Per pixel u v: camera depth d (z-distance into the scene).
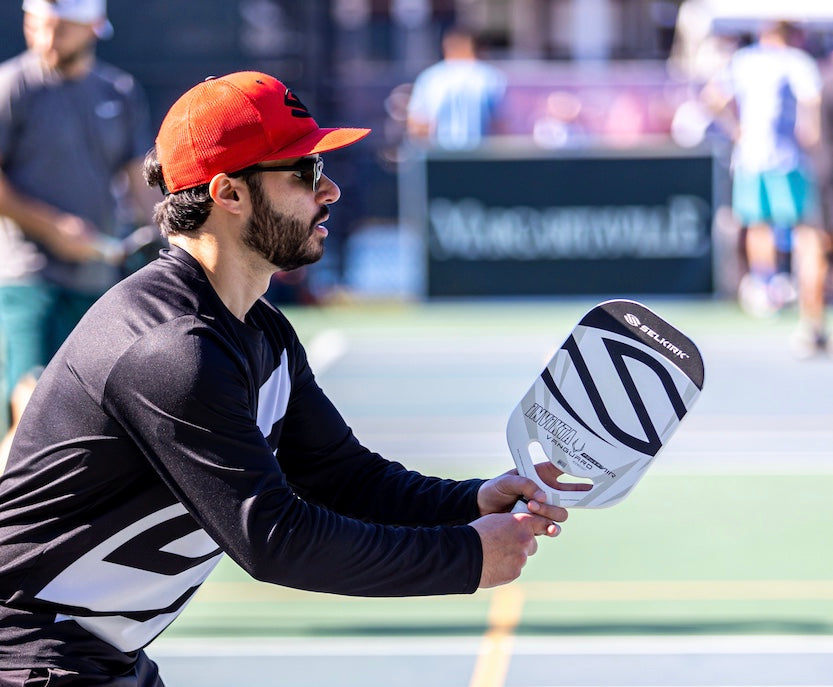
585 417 8.23
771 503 20.33
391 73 46.06
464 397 28.67
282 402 8.87
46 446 7.93
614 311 8.19
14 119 16.39
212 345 7.76
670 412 8.11
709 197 42.56
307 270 43.06
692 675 13.29
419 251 43.25
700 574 16.88
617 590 16.25
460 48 42.94
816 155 32.94
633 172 42.59
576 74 44.62
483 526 8.03
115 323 7.84
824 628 14.69
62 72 16.72
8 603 8.03
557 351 8.27
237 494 7.60
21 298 16.38
